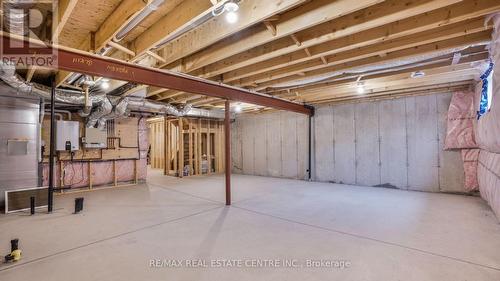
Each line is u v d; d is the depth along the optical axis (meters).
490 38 2.84
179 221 3.80
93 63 3.11
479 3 2.30
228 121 4.91
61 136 5.75
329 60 3.69
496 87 2.75
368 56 3.45
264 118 9.03
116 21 2.49
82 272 2.35
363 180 6.85
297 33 3.04
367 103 6.80
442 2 2.14
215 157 9.86
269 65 3.91
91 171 6.53
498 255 2.63
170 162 9.52
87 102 5.00
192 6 2.34
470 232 3.28
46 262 2.54
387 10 2.42
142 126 7.54
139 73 3.55
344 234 3.25
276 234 3.26
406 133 6.24
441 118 5.81
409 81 4.79
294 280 2.20
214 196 5.56
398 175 6.34
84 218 3.97
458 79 4.71
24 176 4.79
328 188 6.44
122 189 6.44
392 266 2.42
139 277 2.26
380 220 3.80
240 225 3.61
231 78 4.51
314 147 7.73
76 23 2.80
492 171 4.08
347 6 2.27
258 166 9.20
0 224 3.69
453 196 5.43
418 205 4.67
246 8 2.50
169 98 6.59
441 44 3.13
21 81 4.12
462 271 2.32
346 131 7.13
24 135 4.80
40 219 3.93
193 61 3.71
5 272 2.34
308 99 6.75
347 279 2.21
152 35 2.87
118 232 3.36
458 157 5.64
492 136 3.28
